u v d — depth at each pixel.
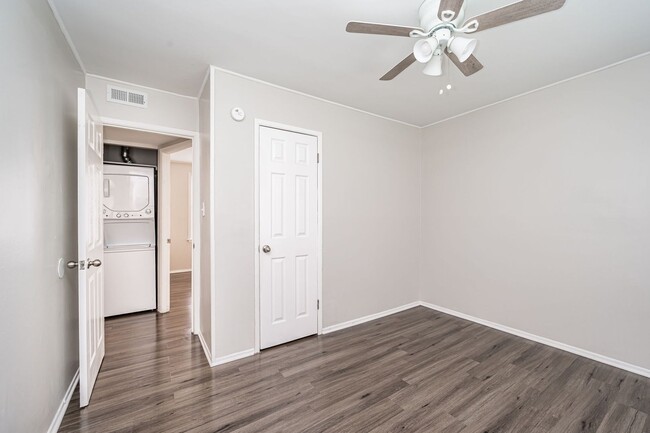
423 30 1.58
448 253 3.61
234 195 2.45
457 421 1.72
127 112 2.58
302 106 2.84
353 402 1.89
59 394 1.73
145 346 2.70
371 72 2.45
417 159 3.90
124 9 1.68
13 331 1.20
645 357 2.19
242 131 2.49
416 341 2.82
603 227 2.39
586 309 2.48
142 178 3.70
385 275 3.55
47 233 1.58
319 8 1.69
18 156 1.25
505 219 3.04
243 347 2.50
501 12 1.35
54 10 1.66
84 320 1.80
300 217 2.85
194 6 1.66
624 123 2.28
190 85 2.66
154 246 3.73
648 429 1.66
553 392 2.00
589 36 1.96
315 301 2.96
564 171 2.60
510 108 2.97
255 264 2.56
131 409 1.81
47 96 1.58
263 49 2.11
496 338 2.88
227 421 1.71
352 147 3.23
